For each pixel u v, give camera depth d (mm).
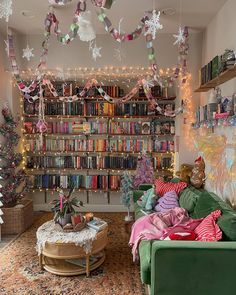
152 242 2098
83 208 4969
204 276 1883
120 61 4383
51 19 3158
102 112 4734
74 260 2918
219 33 3479
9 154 4031
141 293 2414
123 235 3766
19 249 3303
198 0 3201
